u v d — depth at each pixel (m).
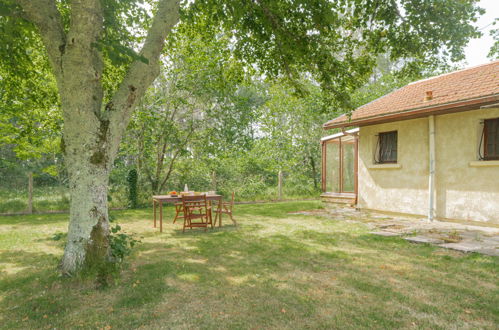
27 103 8.70
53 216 10.75
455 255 5.37
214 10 7.15
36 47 7.83
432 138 8.98
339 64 7.42
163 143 14.23
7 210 11.20
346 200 12.60
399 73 8.23
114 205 12.95
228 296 3.70
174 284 4.11
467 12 6.57
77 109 4.24
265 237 7.00
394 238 6.74
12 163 16.08
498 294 3.68
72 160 4.31
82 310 3.36
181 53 12.92
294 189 18.09
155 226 8.60
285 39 6.84
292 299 3.60
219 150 15.02
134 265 4.95
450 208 8.65
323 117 18.77
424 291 3.80
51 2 4.36
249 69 8.81
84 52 4.19
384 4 7.06
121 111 4.58
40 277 4.33
